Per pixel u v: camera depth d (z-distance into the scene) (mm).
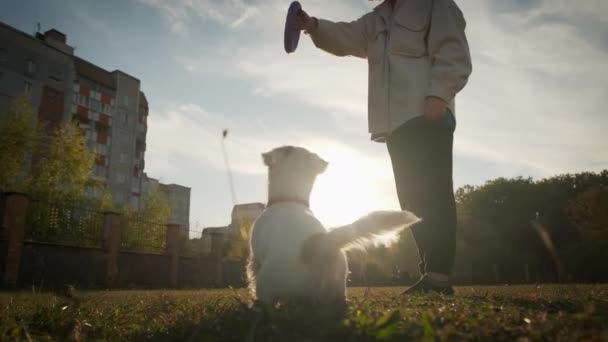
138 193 54875
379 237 2531
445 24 3840
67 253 12312
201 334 1835
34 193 17344
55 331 2180
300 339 1631
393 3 4359
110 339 1969
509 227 36219
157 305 3389
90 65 50219
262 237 2734
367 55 4469
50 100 43156
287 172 3061
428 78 3918
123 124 52719
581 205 16438
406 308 2252
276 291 2465
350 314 2004
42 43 42719
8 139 17328
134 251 14984
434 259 3803
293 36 4293
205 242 19859
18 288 9250
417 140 3840
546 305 2764
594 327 1649
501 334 1531
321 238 2477
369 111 4227
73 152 20266
